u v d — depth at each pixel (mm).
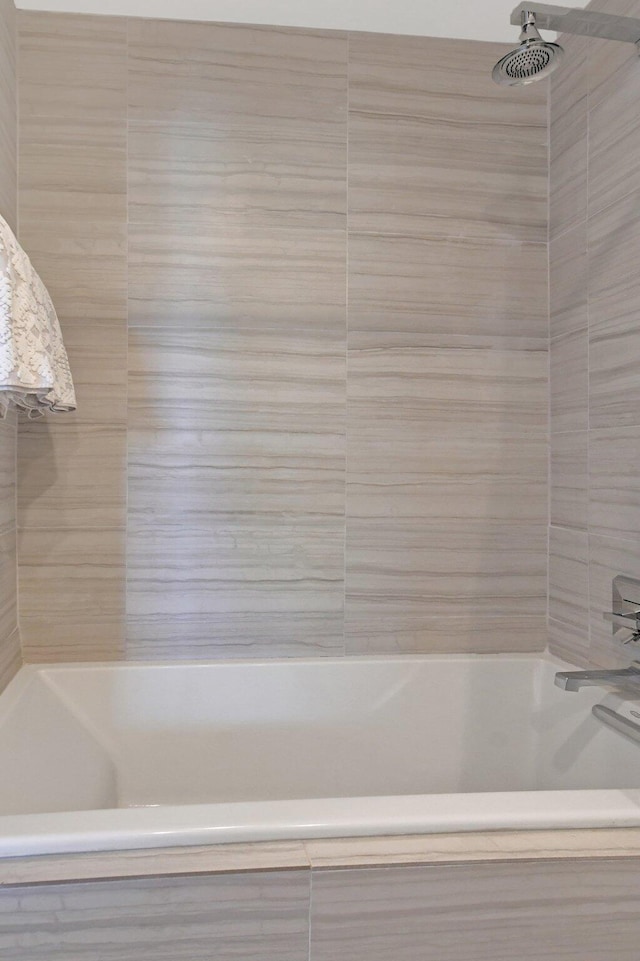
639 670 1548
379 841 1043
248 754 1899
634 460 1630
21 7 1851
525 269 2053
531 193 2055
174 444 1916
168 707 1879
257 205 1938
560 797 1132
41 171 1863
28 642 1877
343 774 1926
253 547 1951
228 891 980
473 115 2023
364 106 1977
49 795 1447
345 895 997
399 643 2016
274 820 1043
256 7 1871
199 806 1079
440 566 2025
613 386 1717
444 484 2021
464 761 1954
